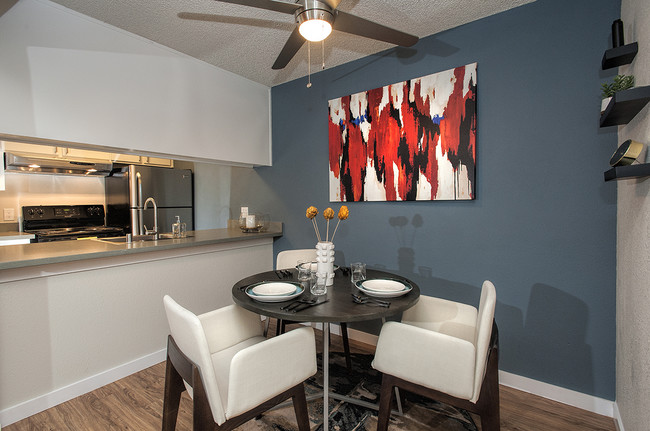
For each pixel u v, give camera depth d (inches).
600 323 68.3
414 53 91.9
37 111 72.7
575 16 69.7
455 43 85.1
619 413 62.4
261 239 125.6
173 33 88.4
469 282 84.9
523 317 77.4
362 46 95.0
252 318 66.5
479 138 82.3
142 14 79.0
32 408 67.9
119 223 145.9
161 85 95.5
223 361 56.2
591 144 68.7
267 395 46.6
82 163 132.3
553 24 72.1
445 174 86.4
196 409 42.4
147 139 92.4
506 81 78.2
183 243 93.0
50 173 126.8
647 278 45.4
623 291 60.1
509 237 78.8
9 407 65.2
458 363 47.8
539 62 74.0
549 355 74.3
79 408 70.4
